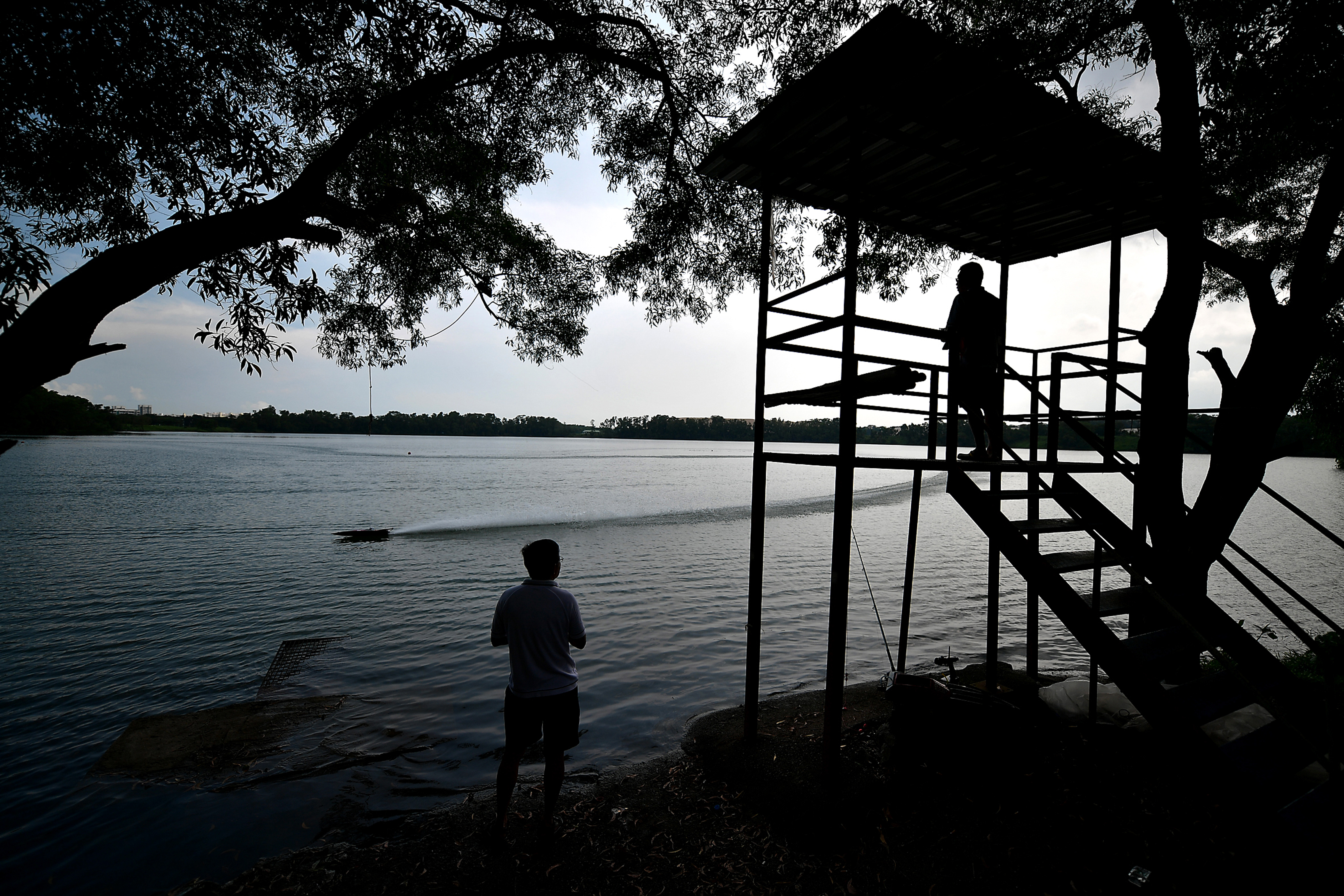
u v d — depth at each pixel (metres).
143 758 5.49
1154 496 5.01
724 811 3.99
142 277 3.55
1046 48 6.11
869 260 8.91
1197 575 5.02
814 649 8.98
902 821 3.71
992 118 3.84
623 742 5.63
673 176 8.69
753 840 3.64
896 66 3.41
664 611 11.52
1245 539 22.58
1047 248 5.89
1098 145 4.20
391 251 7.69
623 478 58.22
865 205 5.13
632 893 3.20
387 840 4.00
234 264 4.10
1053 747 4.50
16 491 36.00
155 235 3.66
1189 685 3.62
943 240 5.73
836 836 3.58
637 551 19.20
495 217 8.71
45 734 6.16
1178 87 4.66
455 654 8.90
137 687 7.58
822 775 4.11
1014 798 3.89
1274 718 3.71
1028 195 4.82
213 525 24.17
